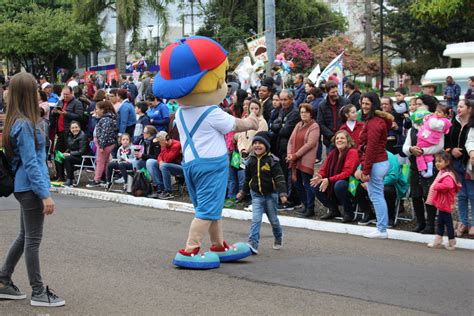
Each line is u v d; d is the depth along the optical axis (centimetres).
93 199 1312
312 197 1066
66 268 748
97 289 664
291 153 1073
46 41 4153
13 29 4175
